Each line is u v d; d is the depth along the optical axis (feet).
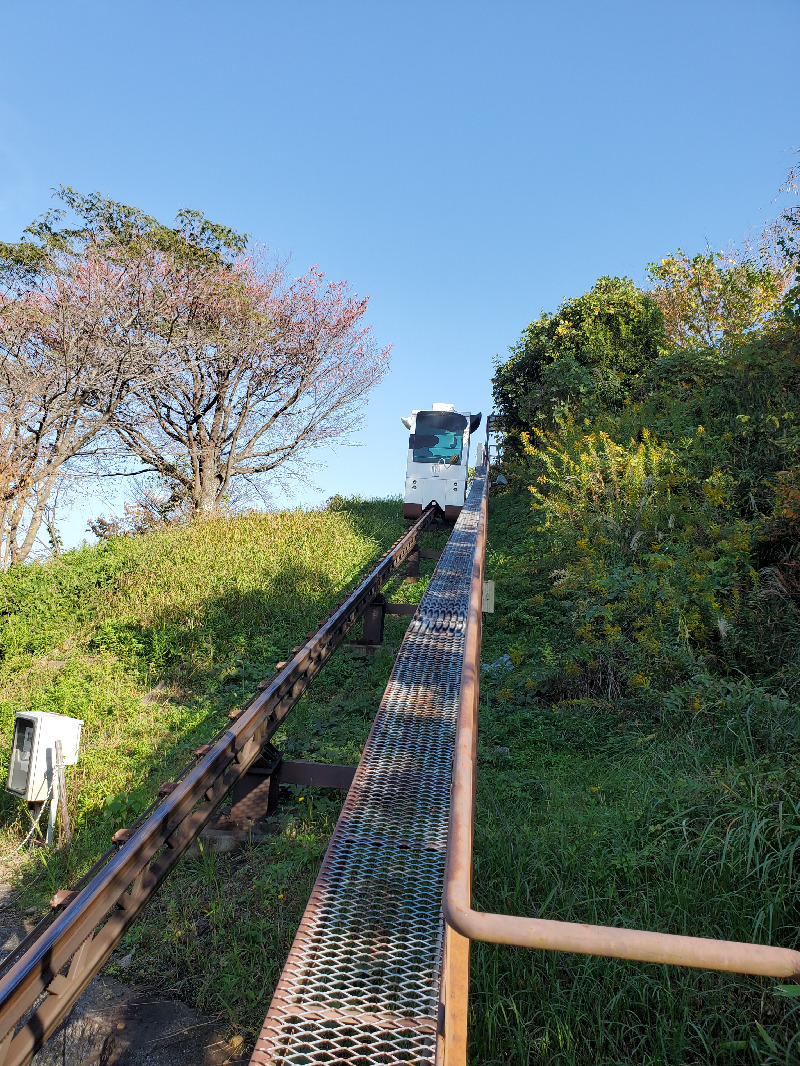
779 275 72.49
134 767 25.89
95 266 68.03
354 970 10.66
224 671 35.01
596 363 73.26
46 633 40.60
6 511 62.39
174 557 52.08
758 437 40.98
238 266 85.81
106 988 14.89
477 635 15.67
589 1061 10.97
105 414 70.59
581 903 13.83
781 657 24.68
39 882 20.15
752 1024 10.78
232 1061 12.94
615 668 27.50
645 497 37.17
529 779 20.76
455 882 5.85
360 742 25.55
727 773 17.60
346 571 49.75
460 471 67.62
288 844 19.12
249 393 87.15
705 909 13.12
